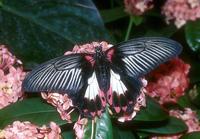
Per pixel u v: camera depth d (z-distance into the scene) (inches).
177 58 29.8
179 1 34.2
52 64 20.0
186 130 26.3
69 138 22.2
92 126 21.5
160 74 29.3
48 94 21.4
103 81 20.4
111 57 20.6
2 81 23.2
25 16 27.7
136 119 22.1
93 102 20.4
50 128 21.3
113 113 21.7
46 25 27.5
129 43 20.6
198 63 34.1
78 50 22.6
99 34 27.8
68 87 20.2
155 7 37.5
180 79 29.4
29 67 25.7
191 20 33.9
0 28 27.1
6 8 27.8
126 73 20.5
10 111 21.9
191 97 31.7
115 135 22.6
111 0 40.8
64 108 21.1
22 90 21.9
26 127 21.2
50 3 28.0
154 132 24.3
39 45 26.7
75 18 28.0
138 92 20.6
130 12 35.7
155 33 36.3
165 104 29.8
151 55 20.2
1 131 21.3
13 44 26.5
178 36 35.2
